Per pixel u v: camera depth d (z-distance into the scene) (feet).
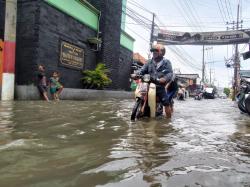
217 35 90.79
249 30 89.04
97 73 50.62
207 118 22.22
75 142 11.01
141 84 19.27
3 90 34.60
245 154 10.00
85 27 51.08
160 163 8.39
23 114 19.24
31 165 7.93
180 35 92.73
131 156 9.10
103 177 7.05
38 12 38.60
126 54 74.18
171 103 22.43
